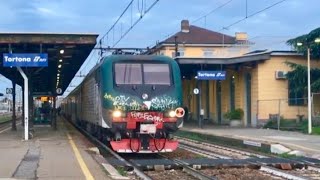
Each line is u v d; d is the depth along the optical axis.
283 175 14.35
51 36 23.41
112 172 12.92
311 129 29.72
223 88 44.88
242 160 17.58
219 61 37.41
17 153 17.19
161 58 19.58
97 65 21.52
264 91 37.03
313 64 37.59
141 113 18.69
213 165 16.20
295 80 36.19
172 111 18.97
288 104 37.06
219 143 27.28
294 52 36.88
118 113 18.53
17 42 23.28
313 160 17.88
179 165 16.05
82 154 16.88
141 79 19.06
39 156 16.25
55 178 11.60
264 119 36.97
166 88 19.11
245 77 39.69
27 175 12.05
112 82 18.89
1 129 37.06
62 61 31.89
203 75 36.88
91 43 23.75
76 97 39.38
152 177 14.16
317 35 35.31
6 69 33.41
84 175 12.12
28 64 23.55
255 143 23.83
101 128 21.39
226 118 42.00
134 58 19.33
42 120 42.09
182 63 37.28
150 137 18.77
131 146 18.62
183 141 29.89
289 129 33.09
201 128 37.72
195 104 52.88
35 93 42.81
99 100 20.14
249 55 36.38
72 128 38.34
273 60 37.09
